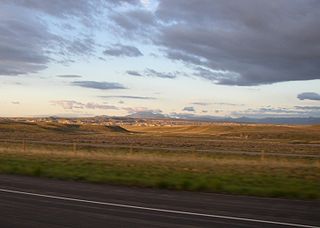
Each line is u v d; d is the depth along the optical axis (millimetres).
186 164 25812
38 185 13836
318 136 154625
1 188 13039
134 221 8617
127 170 20500
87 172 18750
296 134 158000
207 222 8547
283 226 8258
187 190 13227
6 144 48875
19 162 23516
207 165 25422
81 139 76125
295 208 10070
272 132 168000
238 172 21328
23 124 158875
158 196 11688
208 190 13219
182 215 9172
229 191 12984
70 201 10805
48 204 10406
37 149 38531
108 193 12172
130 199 11141
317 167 25781
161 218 8891
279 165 26781
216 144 70875
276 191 12938
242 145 68875
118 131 198250
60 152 34094
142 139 88438
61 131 154125
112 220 8703
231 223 8469
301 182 16875
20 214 9266
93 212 9469
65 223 8453
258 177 18656
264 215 9203
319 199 11789
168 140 86062
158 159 29203
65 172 17953
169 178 16719
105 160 27266
